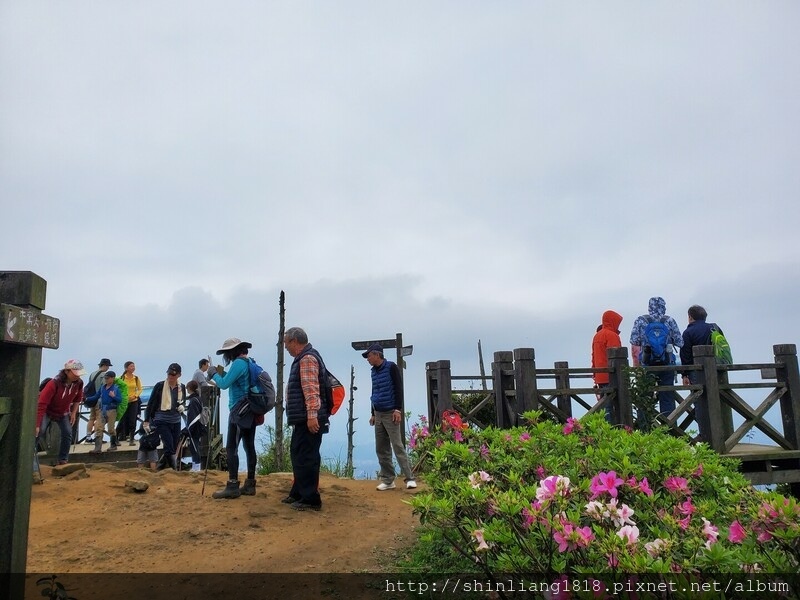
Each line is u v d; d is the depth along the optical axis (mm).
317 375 6527
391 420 8172
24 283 3143
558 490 2785
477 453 4488
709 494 3518
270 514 6250
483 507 3139
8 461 3053
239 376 6906
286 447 12484
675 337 8523
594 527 2568
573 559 2666
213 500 6777
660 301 8672
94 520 5879
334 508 6742
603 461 3859
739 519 2934
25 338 3045
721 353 8320
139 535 5488
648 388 7684
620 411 7859
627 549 2359
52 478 7598
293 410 6570
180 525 5805
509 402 8445
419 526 6023
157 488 7363
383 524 6168
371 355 8273
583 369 7988
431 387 10406
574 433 4883
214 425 12750
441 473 4391
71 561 4762
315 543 5387
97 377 12562
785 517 2412
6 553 2982
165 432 10180
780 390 7945
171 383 10344
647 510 3232
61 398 9023
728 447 7605
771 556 2406
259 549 5180
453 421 5422
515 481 3738
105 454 11477
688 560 2355
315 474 6629
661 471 3633
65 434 9133
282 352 12508
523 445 4535
